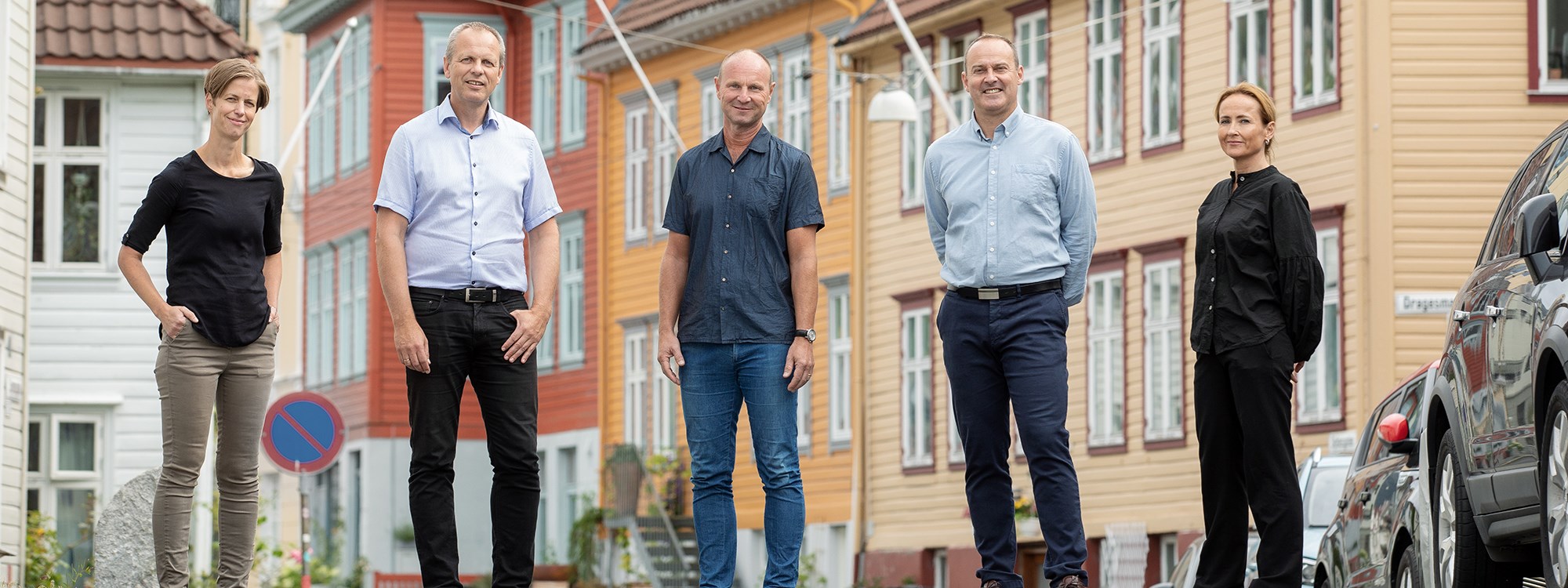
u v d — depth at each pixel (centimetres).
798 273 951
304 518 1884
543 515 4134
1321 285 955
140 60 2906
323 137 4650
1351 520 1195
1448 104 2472
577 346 4050
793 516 952
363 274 4441
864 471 3312
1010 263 953
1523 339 792
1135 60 2841
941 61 3139
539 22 4200
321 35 4634
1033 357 951
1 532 2073
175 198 948
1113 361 2872
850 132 3350
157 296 946
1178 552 2728
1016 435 3000
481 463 4194
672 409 3750
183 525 959
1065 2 2964
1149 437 2795
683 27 3722
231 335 953
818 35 3441
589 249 4016
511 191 943
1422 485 991
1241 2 2672
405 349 923
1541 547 762
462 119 944
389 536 4297
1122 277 2856
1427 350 2462
